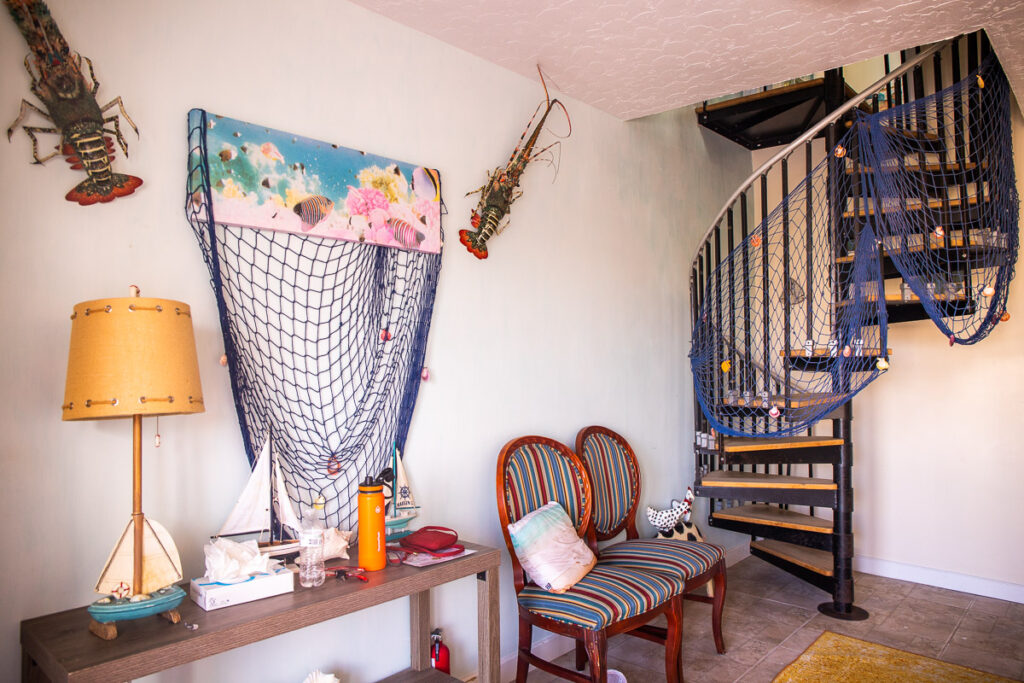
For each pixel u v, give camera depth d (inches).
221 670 77.6
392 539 92.8
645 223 156.6
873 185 129.6
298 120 88.8
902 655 122.6
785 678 113.3
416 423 102.5
